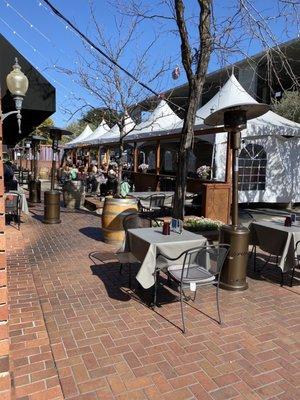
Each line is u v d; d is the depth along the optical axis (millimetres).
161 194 9070
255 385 2656
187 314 3791
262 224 5062
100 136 17938
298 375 2793
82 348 3080
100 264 5434
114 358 2943
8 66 5715
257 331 3473
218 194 8203
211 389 2598
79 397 2479
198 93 6406
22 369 2756
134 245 4234
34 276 4859
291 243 4559
